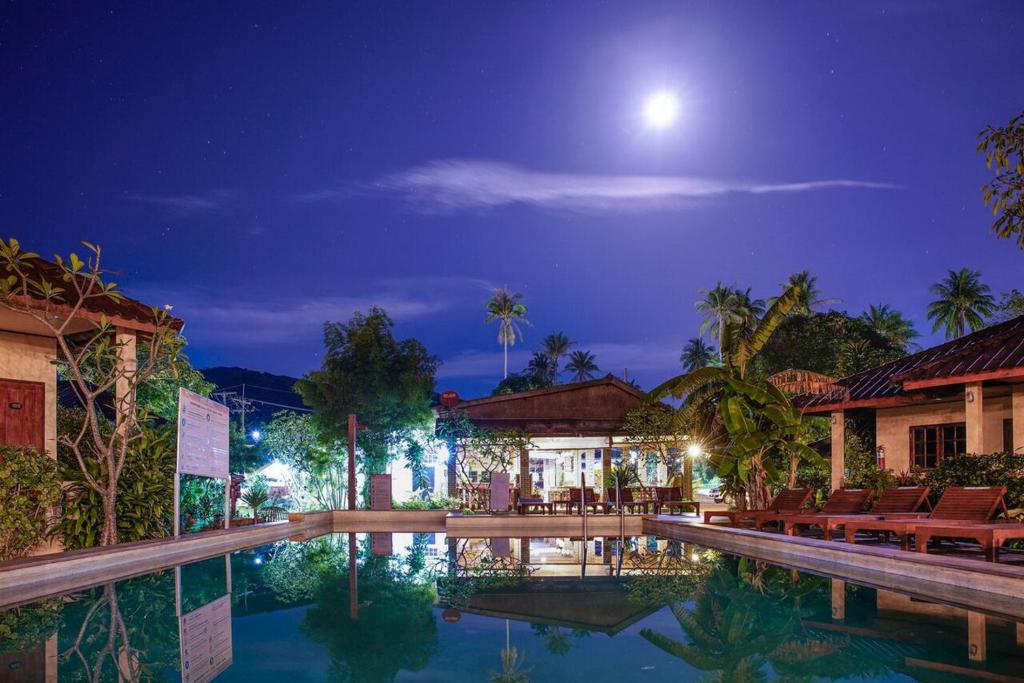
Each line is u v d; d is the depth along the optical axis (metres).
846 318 44.91
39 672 5.21
